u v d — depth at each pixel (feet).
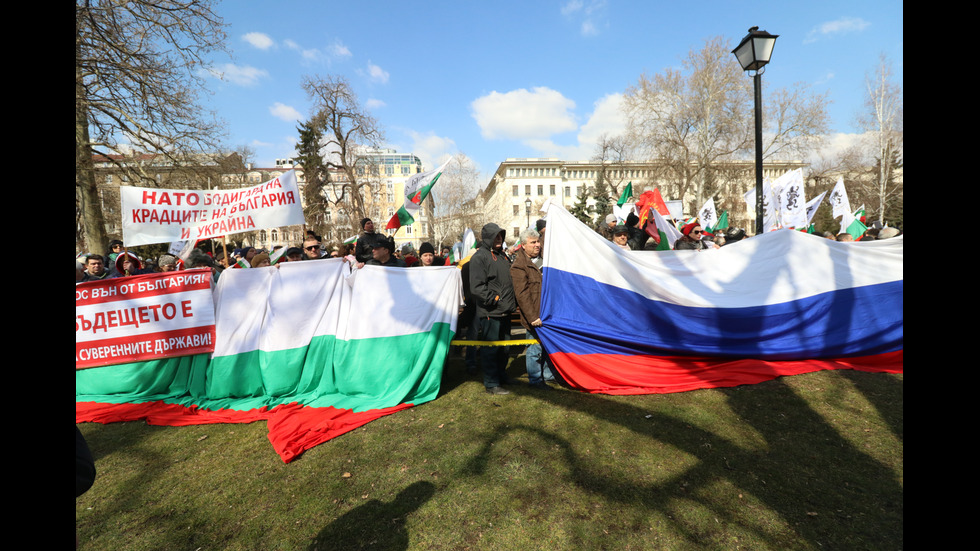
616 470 9.77
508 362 20.81
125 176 51.96
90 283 15.78
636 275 16.22
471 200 167.94
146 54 44.39
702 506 8.37
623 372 15.35
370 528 8.20
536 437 11.60
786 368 15.49
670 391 14.35
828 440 10.71
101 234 48.67
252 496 9.46
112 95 45.83
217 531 8.34
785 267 17.13
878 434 10.87
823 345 16.48
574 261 16.05
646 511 8.30
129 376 15.83
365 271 16.38
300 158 132.77
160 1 44.32
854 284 17.03
